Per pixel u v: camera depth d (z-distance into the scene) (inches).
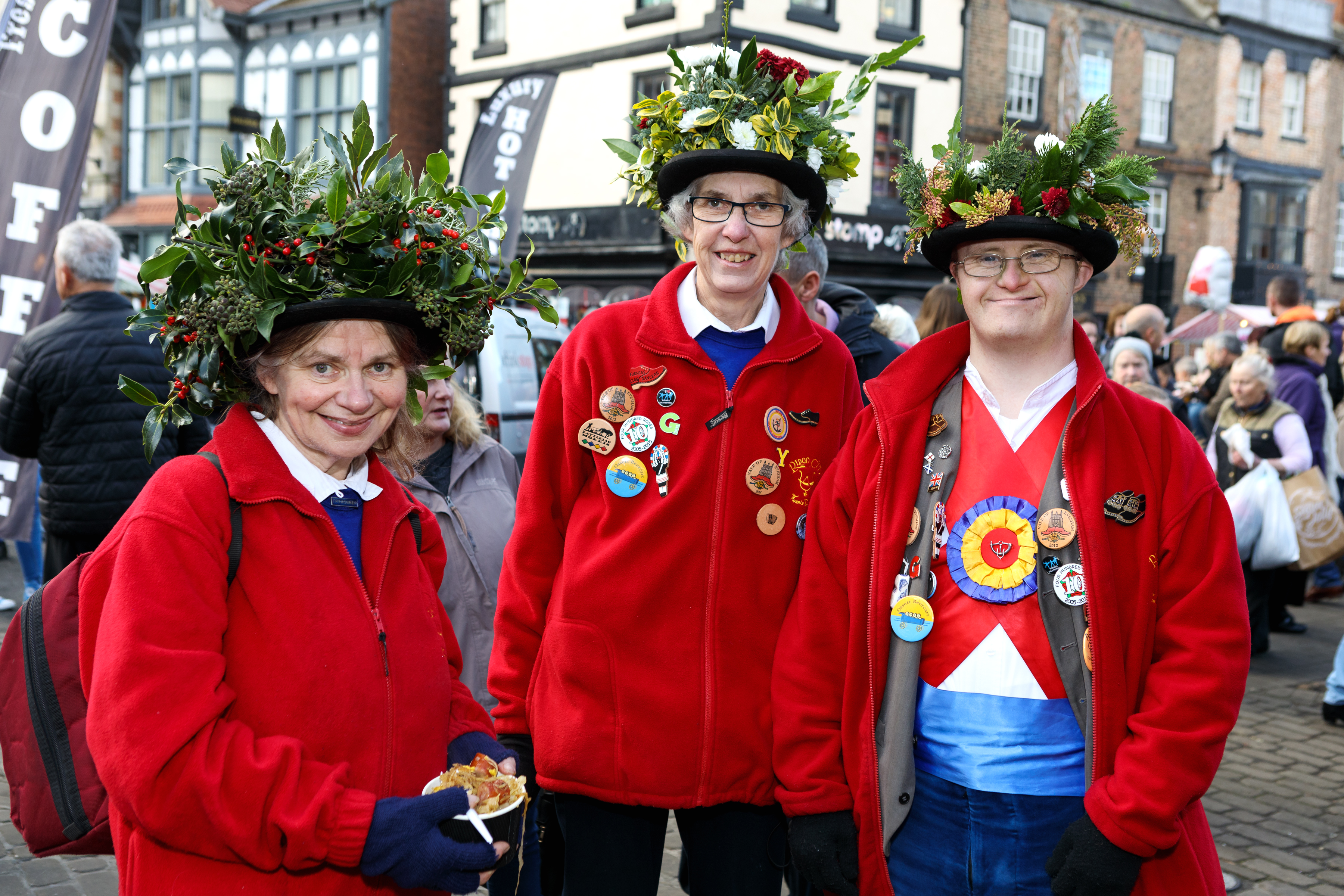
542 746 84.8
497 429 264.2
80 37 196.5
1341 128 841.5
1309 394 255.6
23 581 273.0
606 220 604.1
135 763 52.6
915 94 605.9
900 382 78.4
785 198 84.3
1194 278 536.1
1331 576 292.4
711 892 85.6
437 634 68.4
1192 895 69.4
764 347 87.2
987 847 72.2
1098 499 71.1
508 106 442.3
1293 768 178.5
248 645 59.0
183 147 803.4
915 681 74.5
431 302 62.3
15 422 167.0
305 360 61.5
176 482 58.4
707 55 86.7
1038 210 72.3
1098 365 73.9
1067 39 670.5
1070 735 71.7
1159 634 71.0
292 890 59.1
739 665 83.1
